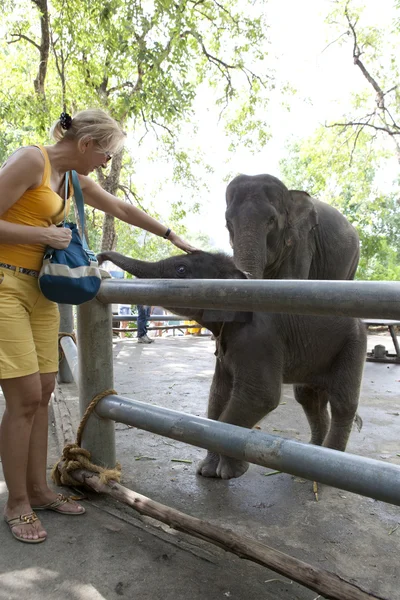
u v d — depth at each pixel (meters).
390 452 3.99
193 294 2.23
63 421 4.21
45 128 12.61
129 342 10.34
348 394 3.54
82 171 2.56
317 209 7.18
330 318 3.56
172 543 2.47
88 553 2.36
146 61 9.96
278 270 6.21
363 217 19.59
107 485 2.75
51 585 2.11
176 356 8.45
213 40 14.29
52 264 2.38
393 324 8.86
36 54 14.27
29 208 2.39
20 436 2.48
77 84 12.84
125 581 2.16
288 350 3.52
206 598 2.07
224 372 3.66
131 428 4.36
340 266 7.37
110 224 14.12
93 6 10.07
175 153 15.15
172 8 10.02
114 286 2.79
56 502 2.75
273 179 6.07
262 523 2.80
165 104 10.37
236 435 2.21
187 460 3.68
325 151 18.41
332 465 1.88
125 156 16.33
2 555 2.32
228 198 6.09
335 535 2.68
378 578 2.30
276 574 2.27
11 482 2.51
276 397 3.40
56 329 2.74
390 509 3.01
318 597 2.12
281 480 3.42
